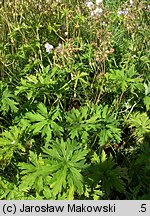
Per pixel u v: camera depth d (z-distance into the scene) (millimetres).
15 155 749
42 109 746
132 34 950
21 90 769
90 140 771
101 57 822
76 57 894
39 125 722
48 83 760
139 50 1011
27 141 732
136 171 767
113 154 827
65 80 832
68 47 854
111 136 729
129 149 821
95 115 754
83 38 998
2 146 734
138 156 800
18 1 968
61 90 771
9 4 958
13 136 720
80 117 744
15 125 782
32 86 755
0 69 882
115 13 1009
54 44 975
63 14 974
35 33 932
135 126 827
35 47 913
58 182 624
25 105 789
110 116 764
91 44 887
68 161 648
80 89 877
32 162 673
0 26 968
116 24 1045
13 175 744
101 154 760
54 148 662
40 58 929
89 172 691
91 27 975
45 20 982
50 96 821
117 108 831
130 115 851
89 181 670
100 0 970
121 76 811
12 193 698
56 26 991
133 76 880
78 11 1030
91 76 922
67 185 683
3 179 729
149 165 735
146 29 1022
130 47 946
